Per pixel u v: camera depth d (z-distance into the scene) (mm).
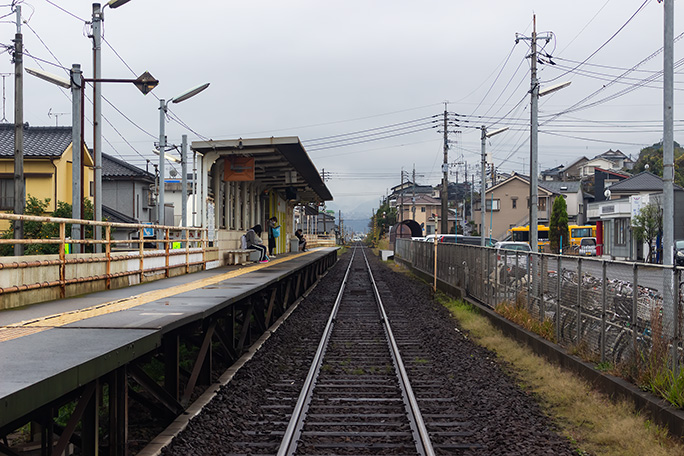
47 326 5098
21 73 12188
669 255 8953
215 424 5754
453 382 7664
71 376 3482
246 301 9547
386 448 5141
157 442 5020
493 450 5066
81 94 11484
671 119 8992
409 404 6512
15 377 3232
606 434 5285
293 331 12086
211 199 14906
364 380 7891
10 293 6453
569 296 8352
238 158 15914
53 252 14422
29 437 5832
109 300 7344
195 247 15102
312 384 7562
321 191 28188
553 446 5078
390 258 44938
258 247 18078
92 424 4074
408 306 16406
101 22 12055
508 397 6734
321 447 5176
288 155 15914
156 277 11047
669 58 8992
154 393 5273
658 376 5629
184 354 9797
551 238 43594
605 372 6699
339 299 17656
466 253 16766
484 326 11930
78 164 11414
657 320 5867
